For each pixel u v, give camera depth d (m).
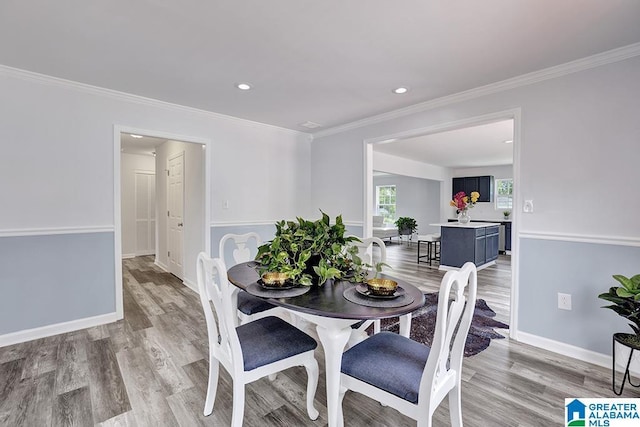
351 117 3.86
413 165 7.31
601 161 2.22
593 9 1.70
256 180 4.17
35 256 2.63
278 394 1.90
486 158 6.90
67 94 2.76
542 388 1.97
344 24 1.87
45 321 2.68
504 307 3.54
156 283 4.44
